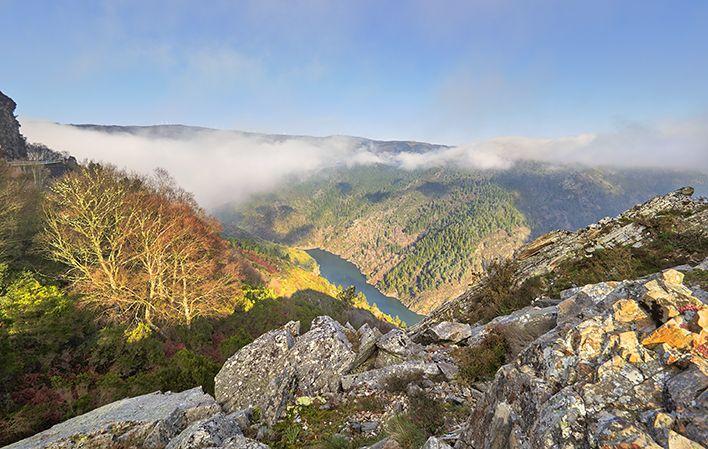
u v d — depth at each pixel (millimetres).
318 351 12453
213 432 8180
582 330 5188
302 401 10438
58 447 8984
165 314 31984
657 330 4613
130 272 32344
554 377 4812
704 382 3705
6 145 79375
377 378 11078
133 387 15875
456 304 21828
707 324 4418
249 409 10602
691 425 3398
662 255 15727
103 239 32250
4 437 12773
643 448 3316
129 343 22703
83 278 26781
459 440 5781
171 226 33719
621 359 4496
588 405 4098
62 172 69125
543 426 4152
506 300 17953
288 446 8422
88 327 24078
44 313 19938
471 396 9227
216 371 16781
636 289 5914
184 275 32281
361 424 8891
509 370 5484
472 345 12086
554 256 19609
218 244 48000
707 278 10969
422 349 13031
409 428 7629
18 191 32781
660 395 3975
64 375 18844
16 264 26797
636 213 19938
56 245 26969
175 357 17656
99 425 9828
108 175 39875
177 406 10656
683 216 18016
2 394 15477
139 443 9156
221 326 37094
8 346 17031
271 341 13469
